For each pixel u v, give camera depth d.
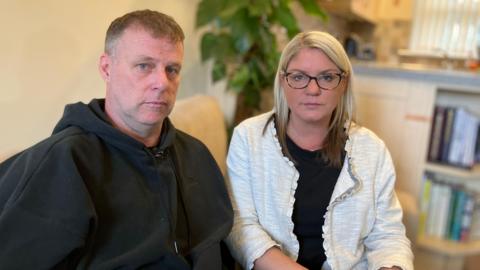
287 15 2.03
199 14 1.94
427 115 2.02
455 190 2.19
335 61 1.11
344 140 1.21
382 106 2.12
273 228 1.18
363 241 1.23
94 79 1.66
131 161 0.93
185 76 2.30
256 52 2.12
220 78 2.11
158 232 0.90
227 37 1.99
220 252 1.09
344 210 1.17
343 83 1.15
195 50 2.35
